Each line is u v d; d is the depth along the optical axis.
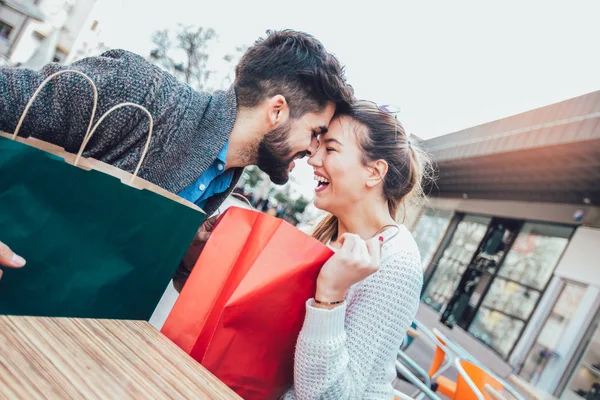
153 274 0.79
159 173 1.08
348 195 1.24
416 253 1.00
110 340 0.62
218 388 0.61
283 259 0.80
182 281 1.23
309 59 1.21
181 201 0.91
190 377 0.61
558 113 4.95
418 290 0.96
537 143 5.13
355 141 1.22
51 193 0.64
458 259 8.29
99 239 0.70
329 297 0.79
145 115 1.01
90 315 0.73
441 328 7.50
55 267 0.67
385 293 0.91
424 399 2.52
